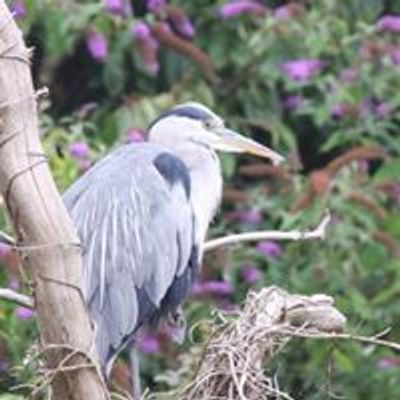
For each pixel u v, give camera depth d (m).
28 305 7.52
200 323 9.08
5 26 7.01
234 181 13.98
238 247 12.46
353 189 12.66
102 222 8.93
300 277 12.55
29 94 7.03
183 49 13.23
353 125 13.54
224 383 7.82
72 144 11.19
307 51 13.91
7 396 8.81
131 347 8.91
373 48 13.80
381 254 12.63
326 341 11.62
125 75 14.03
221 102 14.19
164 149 9.57
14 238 7.30
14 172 6.98
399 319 12.46
